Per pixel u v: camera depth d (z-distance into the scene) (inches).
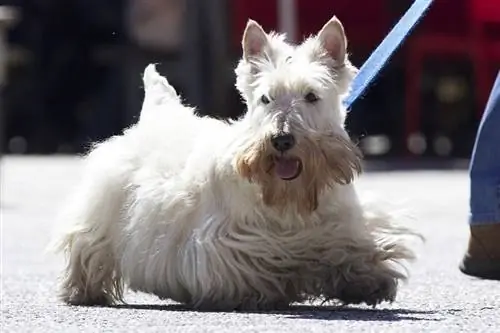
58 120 1948.8
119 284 381.7
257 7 1535.4
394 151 1701.5
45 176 1234.6
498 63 1563.7
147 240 358.9
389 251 345.7
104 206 377.7
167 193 357.1
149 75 404.8
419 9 386.6
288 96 334.6
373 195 357.7
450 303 368.5
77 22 1889.8
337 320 322.0
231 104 1584.6
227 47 1562.5
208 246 342.0
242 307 341.1
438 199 901.8
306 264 341.4
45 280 454.3
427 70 1712.6
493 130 418.3
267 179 333.1
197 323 318.0
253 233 340.2
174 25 1779.0
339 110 346.6
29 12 1886.1
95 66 1900.8
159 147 375.2
